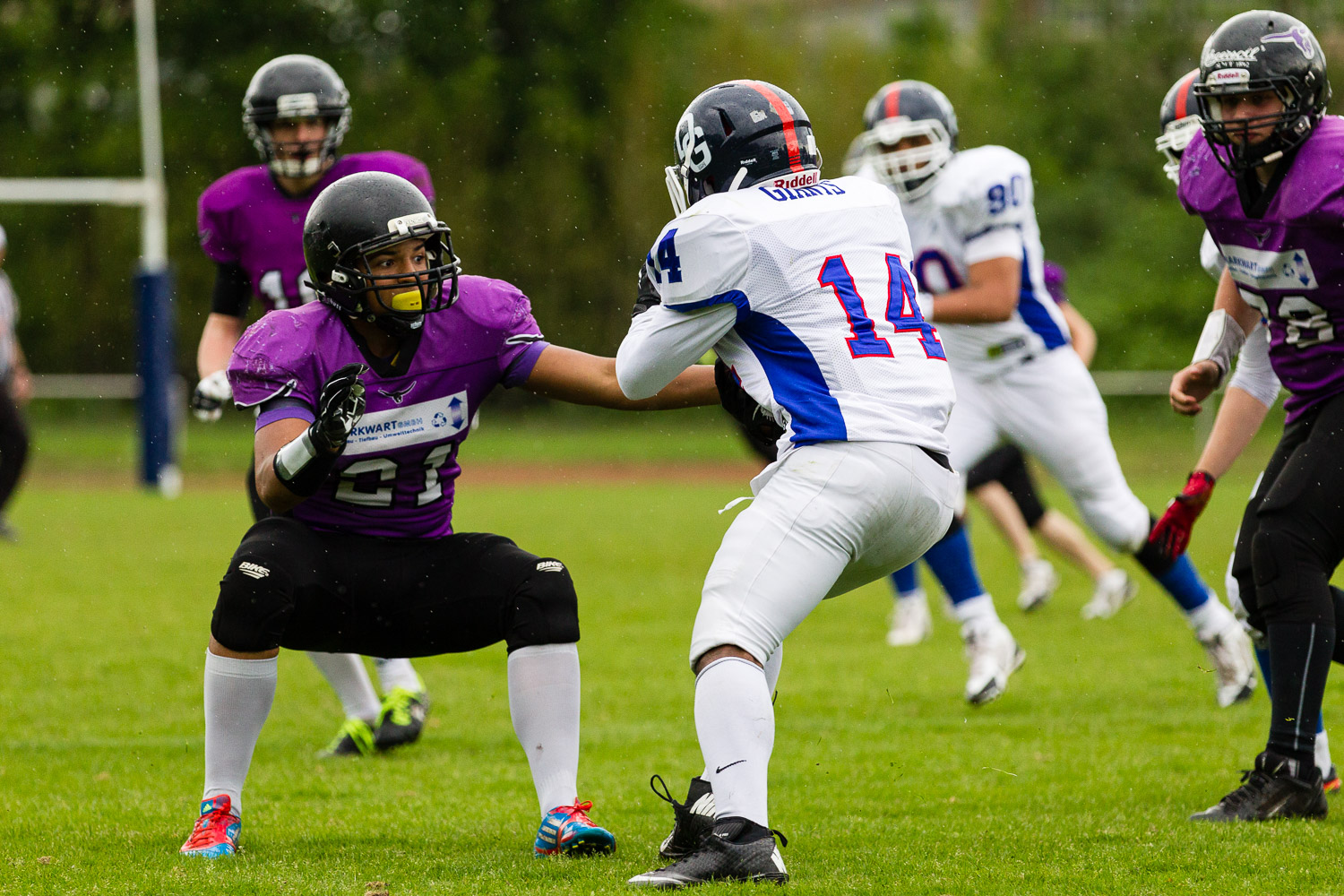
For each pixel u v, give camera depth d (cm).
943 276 1995
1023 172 1948
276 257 1647
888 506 1027
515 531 3888
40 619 2438
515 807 1302
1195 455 5809
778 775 1450
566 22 7912
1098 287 7844
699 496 5056
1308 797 1212
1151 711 1788
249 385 1107
